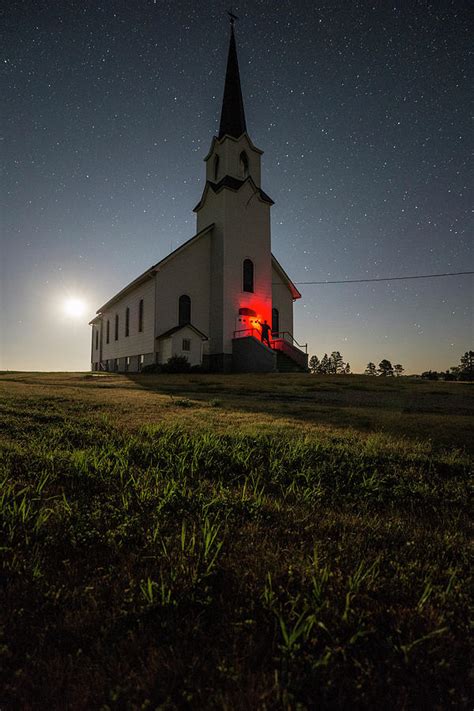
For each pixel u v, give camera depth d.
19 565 2.11
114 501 3.08
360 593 1.96
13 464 3.79
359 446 5.10
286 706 1.30
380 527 2.86
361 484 3.82
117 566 2.14
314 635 1.65
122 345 30.38
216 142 29.22
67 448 4.52
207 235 26.98
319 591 1.84
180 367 22.22
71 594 1.88
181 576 2.03
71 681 1.41
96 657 1.52
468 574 2.27
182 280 25.67
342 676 1.46
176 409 7.67
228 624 1.70
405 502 3.56
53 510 2.79
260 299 27.33
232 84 30.30
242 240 26.89
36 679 1.41
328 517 3.00
